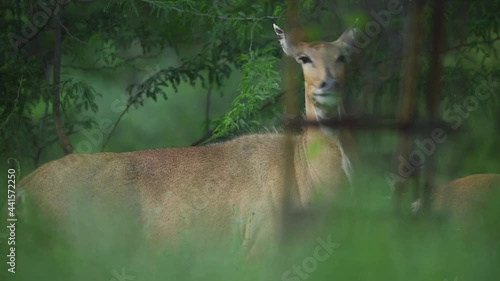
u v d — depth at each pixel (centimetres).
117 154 1380
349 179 1234
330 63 1250
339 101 1248
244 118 1507
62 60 2062
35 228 1229
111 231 1309
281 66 1566
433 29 968
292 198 1262
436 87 977
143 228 1330
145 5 1622
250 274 1007
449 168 1409
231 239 1265
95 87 2156
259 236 1267
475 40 1598
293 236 1174
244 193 1303
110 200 1335
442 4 962
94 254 1098
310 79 1253
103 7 1731
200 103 2417
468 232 1067
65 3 1689
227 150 1350
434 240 984
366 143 1243
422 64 1385
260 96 1462
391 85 1430
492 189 1209
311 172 1259
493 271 930
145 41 1789
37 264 1049
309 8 1510
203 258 1066
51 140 1811
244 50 1658
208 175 1334
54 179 1341
